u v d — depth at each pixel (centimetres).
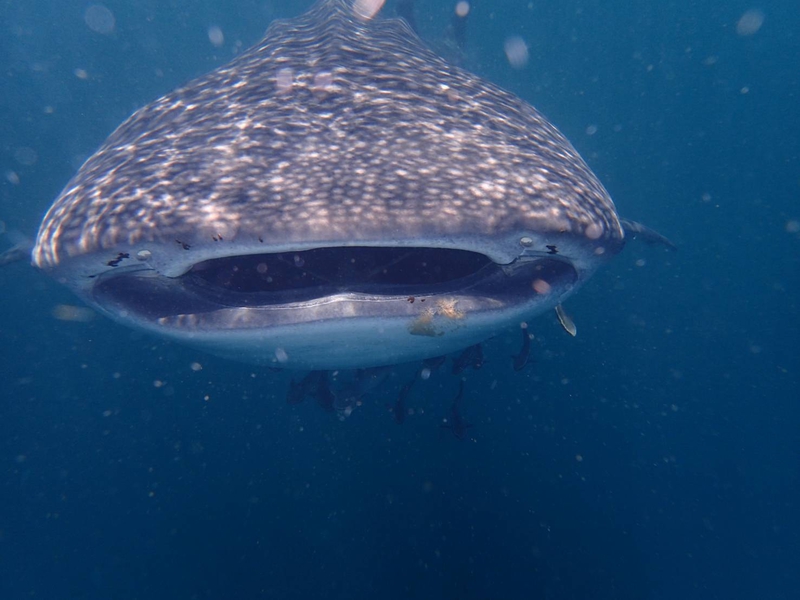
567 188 262
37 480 1072
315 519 974
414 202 220
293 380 574
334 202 216
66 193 274
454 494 977
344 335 264
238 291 270
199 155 254
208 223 213
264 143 257
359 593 879
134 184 241
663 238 584
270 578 912
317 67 331
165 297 269
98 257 234
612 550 1038
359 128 270
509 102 357
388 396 1051
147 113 332
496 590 873
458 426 679
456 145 267
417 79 334
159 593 928
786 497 1603
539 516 988
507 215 228
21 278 1192
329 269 275
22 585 973
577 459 1140
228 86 326
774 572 1415
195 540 973
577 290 342
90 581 959
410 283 276
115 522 1026
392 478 992
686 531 1385
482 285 273
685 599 1174
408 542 921
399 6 781
